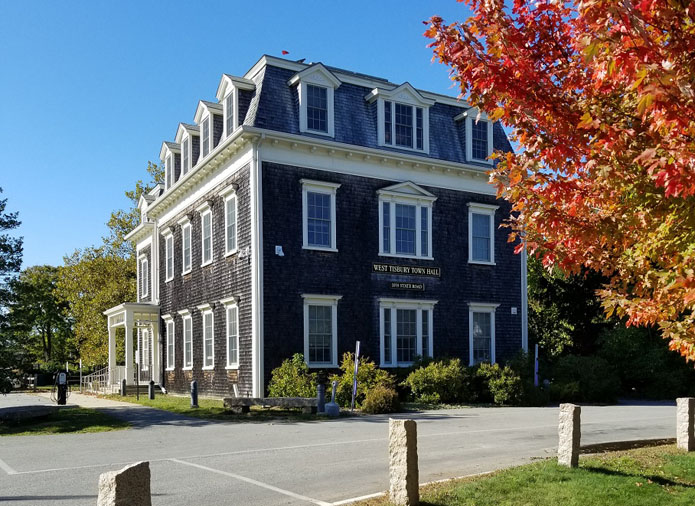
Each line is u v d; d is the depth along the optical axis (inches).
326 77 1006.4
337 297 973.2
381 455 469.4
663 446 487.8
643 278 259.0
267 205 933.8
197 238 1150.3
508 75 239.5
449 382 942.4
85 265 1877.5
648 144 221.9
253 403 805.9
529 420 714.8
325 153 989.2
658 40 194.1
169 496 345.1
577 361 1118.4
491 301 1138.7
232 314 1000.9
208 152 1094.4
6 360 872.3
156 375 1344.7
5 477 407.8
